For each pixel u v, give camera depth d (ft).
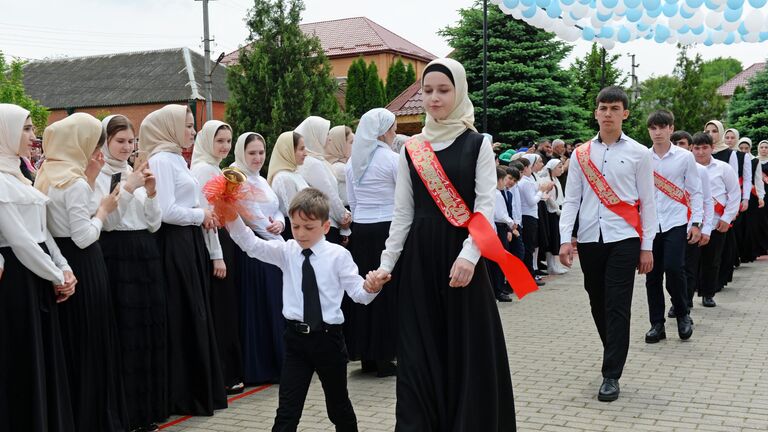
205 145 18.17
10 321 12.39
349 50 128.26
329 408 12.73
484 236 11.21
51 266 12.50
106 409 13.93
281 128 73.36
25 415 12.44
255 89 75.25
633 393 17.12
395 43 131.64
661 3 21.91
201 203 17.47
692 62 115.34
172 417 16.01
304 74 75.10
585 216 17.53
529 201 33.55
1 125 12.44
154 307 15.23
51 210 13.48
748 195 34.45
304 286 12.21
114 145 15.16
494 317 11.84
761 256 43.16
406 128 74.95
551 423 15.11
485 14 44.91
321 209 12.18
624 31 23.54
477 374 11.48
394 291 17.99
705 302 28.07
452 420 11.46
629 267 16.94
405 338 11.59
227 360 17.72
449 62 11.78
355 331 19.06
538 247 36.73
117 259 14.87
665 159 21.98
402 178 12.02
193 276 16.25
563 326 24.98
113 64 147.64
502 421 11.87
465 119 11.84
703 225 24.64
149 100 135.13
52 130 13.78
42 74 149.38
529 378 18.58
